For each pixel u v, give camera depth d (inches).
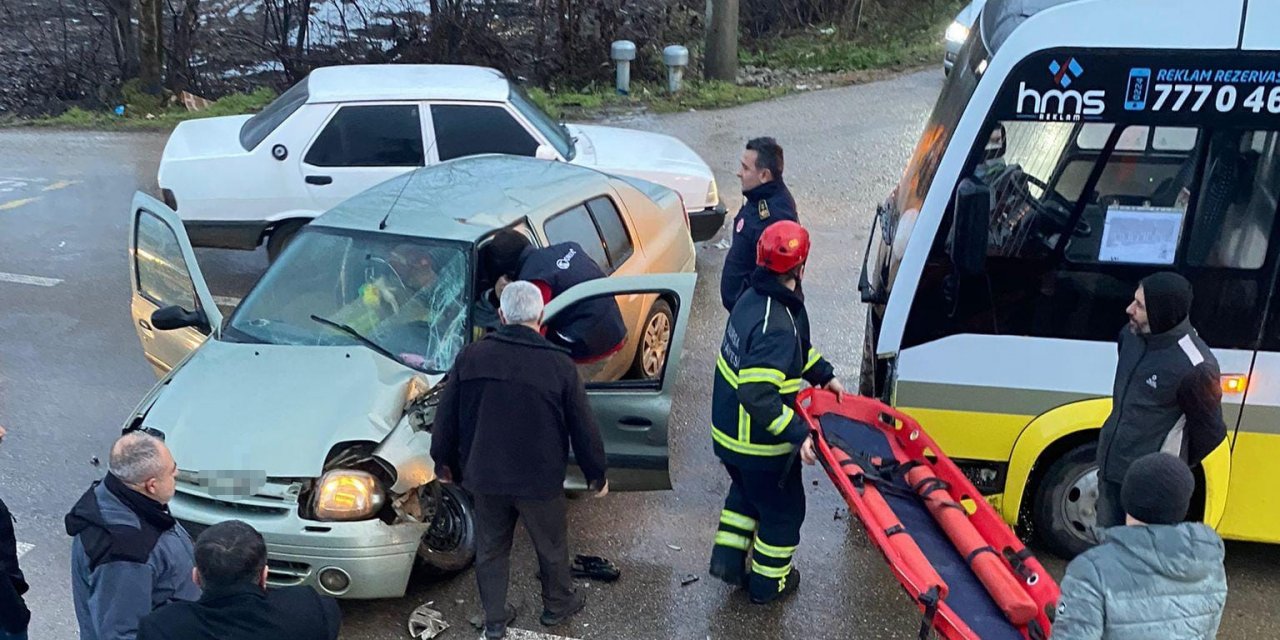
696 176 351.9
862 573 207.0
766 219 216.8
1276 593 200.5
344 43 690.2
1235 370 186.4
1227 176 178.7
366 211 231.1
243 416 186.7
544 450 170.6
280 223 343.6
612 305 205.0
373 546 177.0
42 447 251.9
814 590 201.6
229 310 338.0
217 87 706.2
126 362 298.5
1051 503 202.7
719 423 183.0
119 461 134.0
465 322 206.4
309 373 196.1
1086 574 120.6
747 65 709.9
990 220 187.0
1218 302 184.5
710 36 641.6
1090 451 198.2
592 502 231.8
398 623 190.9
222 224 340.8
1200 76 175.3
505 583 182.5
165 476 136.3
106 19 781.3
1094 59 177.5
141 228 233.5
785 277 172.1
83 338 313.4
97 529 132.7
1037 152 183.5
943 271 191.3
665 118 574.6
